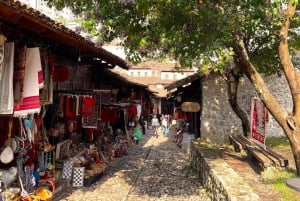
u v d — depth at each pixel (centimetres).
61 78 903
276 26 855
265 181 812
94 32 718
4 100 584
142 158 1623
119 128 1922
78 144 1232
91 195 939
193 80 1558
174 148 2023
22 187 696
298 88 811
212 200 876
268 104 831
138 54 822
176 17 720
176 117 2297
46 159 890
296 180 400
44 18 583
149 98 4062
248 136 1335
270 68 1316
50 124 968
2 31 601
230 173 864
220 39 705
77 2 743
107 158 1548
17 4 500
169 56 842
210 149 1298
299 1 734
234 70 1273
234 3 696
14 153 714
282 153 1180
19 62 623
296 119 815
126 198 930
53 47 816
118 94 1970
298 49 1212
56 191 915
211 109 1554
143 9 705
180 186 1076
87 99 1019
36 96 625
